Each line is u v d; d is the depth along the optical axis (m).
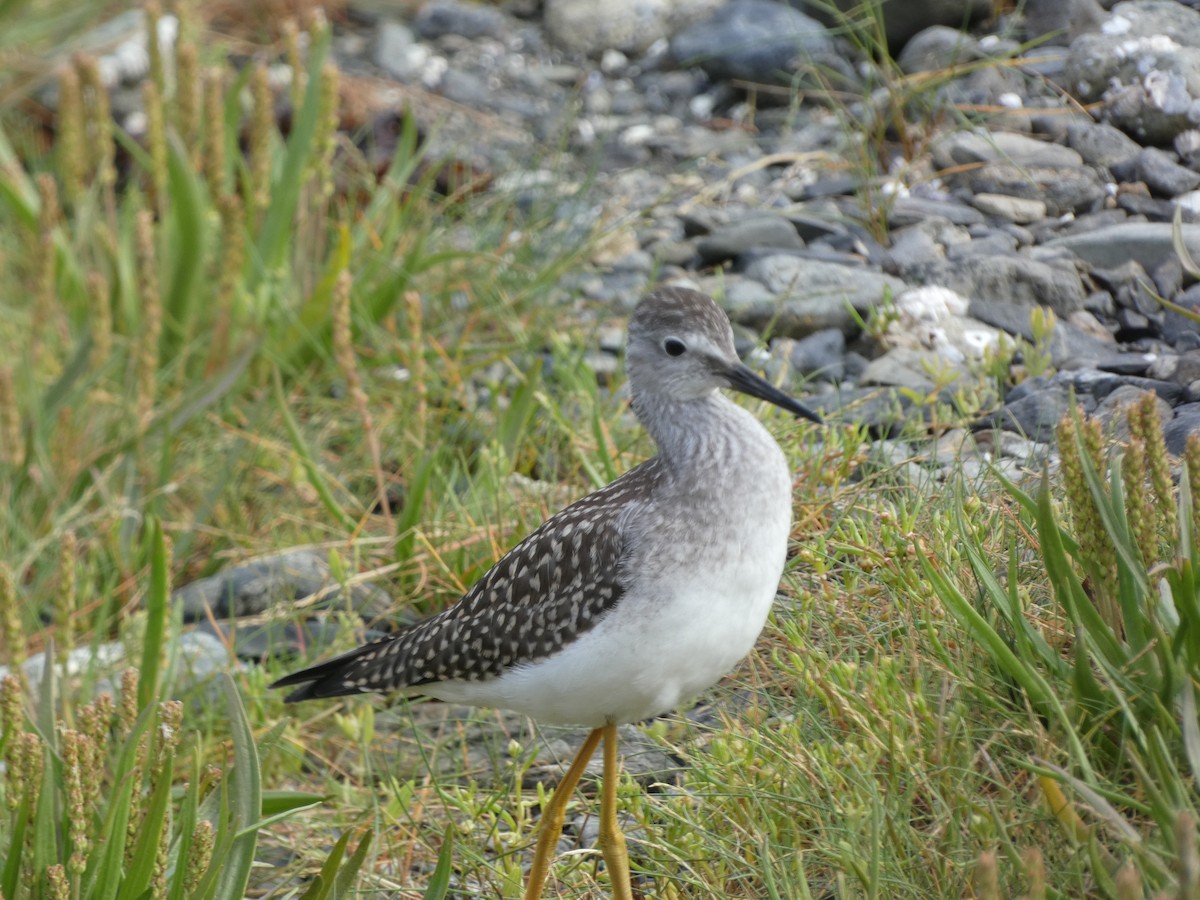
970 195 13.10
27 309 14.48
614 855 7.15
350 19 20.31
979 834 6.31
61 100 13.48
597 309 13.23
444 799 8.09
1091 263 11.81
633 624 6.86
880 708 7.18
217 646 10.42
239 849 6.96
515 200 14.99
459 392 12.27
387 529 11.22
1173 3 13.62
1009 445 9.81
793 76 15.74
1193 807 6.06
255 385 13.11
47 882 6.71
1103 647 6.62
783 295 12.22
